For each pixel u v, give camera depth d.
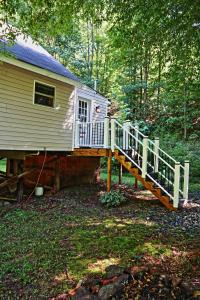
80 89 11.61
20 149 8.53
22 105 8.56
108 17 5.81
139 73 21.00
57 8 5.64
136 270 4.14
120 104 21.67
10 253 5.27
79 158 12.17
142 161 8.62
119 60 7.31
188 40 5.77
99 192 10.32
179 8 5.17
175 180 7.80
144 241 5.38
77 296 3.78
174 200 7.78
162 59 6.60
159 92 20.14
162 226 6.32
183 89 9.53
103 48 23.14
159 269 4.22
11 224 6.98
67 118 10.55
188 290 3.59
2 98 7.88
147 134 18.53
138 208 8.02
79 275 4.32
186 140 17.25
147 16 5.46
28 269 4.61
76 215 7.43
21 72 8.47
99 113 13.49
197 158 14.12
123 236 5.68
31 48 10.58
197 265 4.32
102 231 6.04
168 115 19.66
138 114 20.39
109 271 4.22
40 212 7.88
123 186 11.68
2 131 7.91
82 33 24.33
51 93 9.78
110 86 24.70
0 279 4.44
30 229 6.50
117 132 9.70
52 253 5.09
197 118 18.61
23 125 8.62
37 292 4.04
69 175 11.56
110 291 3.71
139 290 3.74
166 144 16.47
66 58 23.11
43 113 9.40
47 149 9.59
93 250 5.11
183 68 7.15
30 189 10.51
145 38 6.00
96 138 10.34
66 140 10.50
